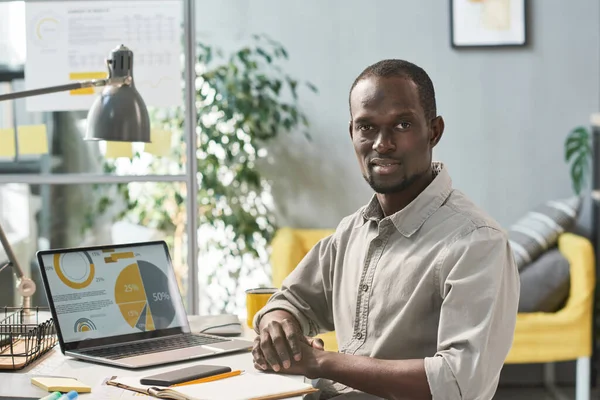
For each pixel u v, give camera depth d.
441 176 1.67
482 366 1.46
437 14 4.18
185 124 2.85
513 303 1.57
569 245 3.58
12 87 2.84
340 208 4.23
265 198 4.21
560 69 4.20
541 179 4.23
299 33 4.19
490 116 4.22
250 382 1.50
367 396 1.65
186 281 2.93
